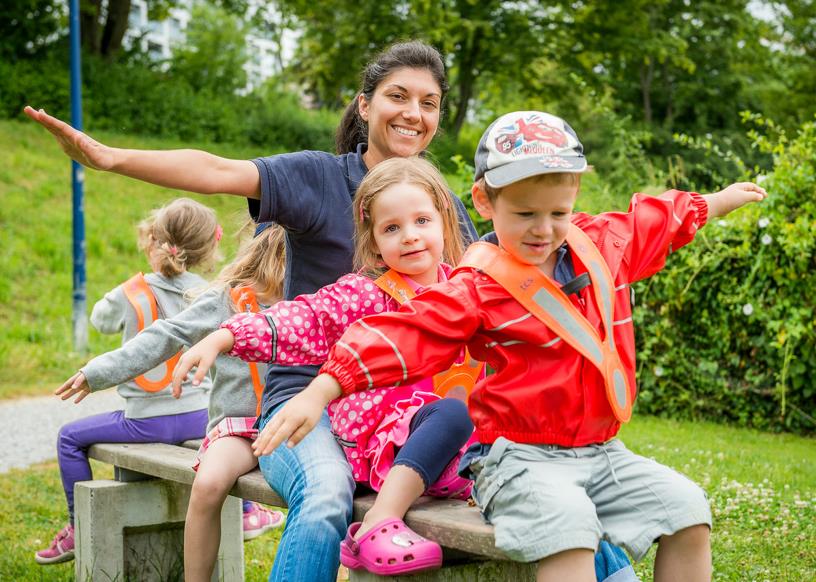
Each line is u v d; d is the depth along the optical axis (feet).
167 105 73.31
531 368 7.07
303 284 9.48
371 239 8.86
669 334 24.84
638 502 6.88
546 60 87.20
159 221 12.96
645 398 25.04
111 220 46.14
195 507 9.09
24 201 46.03
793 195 23.03
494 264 7.22
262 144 78.59
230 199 53.11
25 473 18.31
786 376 23.09
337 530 7.77
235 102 83.20
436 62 10.31
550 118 7.22
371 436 8.26
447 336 7.06
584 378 7.06
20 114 65.41
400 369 6.95
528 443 7.07
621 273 7.68
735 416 24.36
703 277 24.17
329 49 82.89
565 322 7.03
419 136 10.25
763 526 13.48
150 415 11.98
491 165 7.06
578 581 6.45
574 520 6.48
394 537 7.11
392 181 8.63
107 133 67.77
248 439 9.57
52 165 52.47
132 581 11.57
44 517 15.25
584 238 7.57
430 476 7.63
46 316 35.32
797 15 87.61
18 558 13.01
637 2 80.02
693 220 8.36
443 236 9.02
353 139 11.35
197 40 117.91
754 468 17.60
